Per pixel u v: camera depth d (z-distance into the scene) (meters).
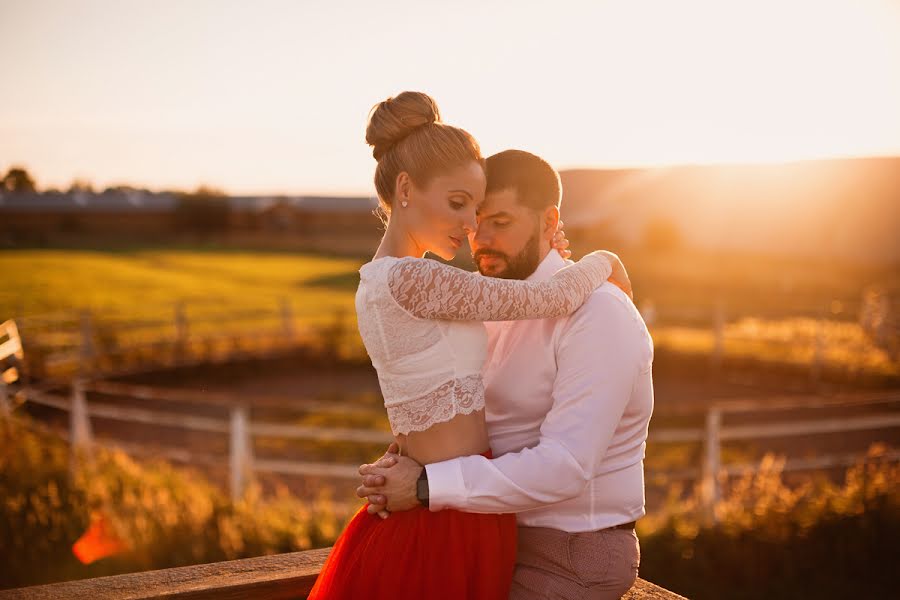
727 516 5.62
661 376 14.93
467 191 1.78
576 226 71.31
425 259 1.75
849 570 5.14
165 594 2.04
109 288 27.77
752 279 34.25
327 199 85.62
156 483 6.61
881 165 63.59
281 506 6.09
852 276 38.44
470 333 1.78
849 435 10.23
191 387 13.93
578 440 1.75
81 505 5.75
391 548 1.79
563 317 1.86
